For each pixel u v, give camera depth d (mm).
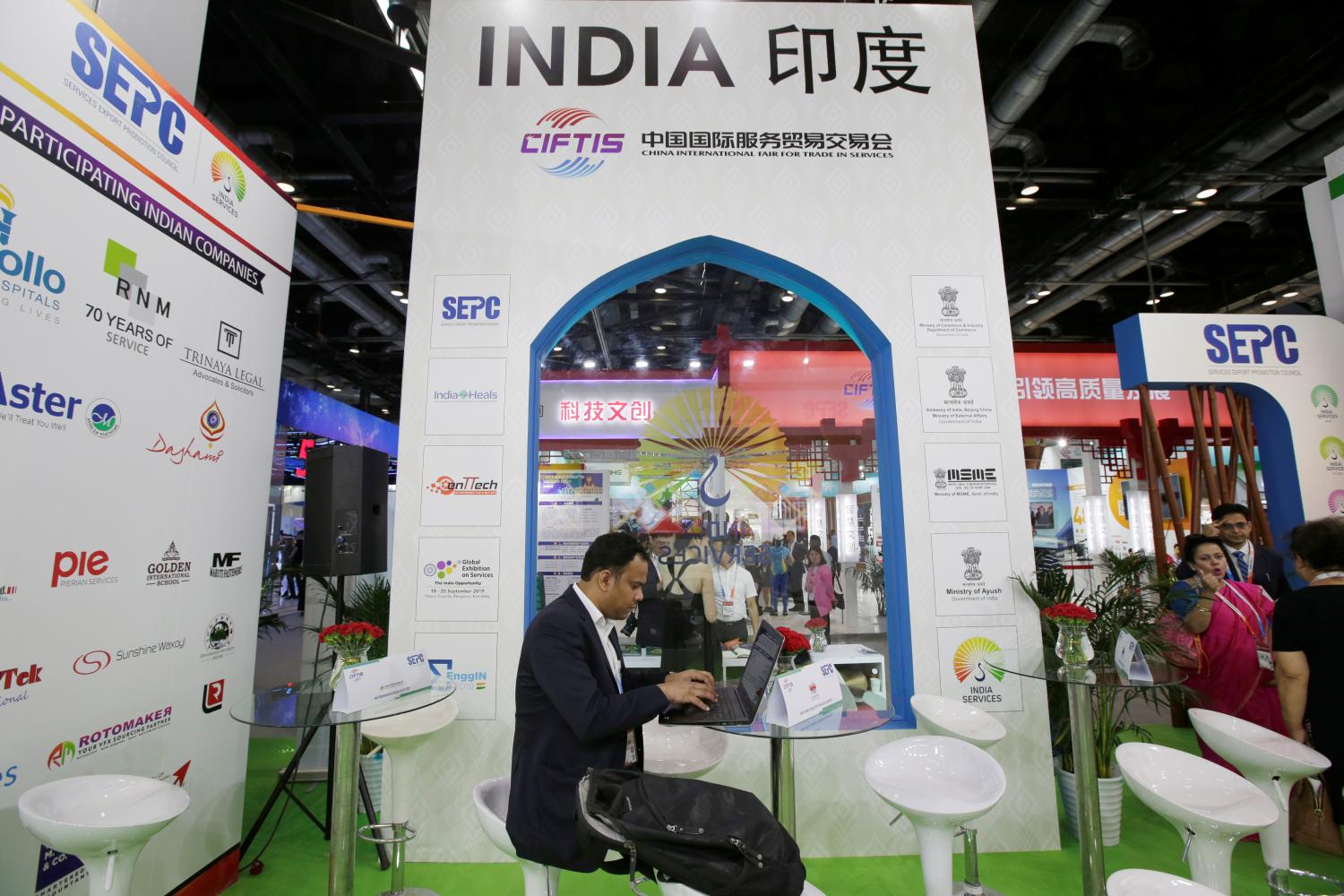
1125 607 2857
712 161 3131
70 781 1693
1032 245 6844
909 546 2895
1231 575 3365
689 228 3084
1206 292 7809
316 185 5684
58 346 1784
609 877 2518
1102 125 5215
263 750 4148
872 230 3105
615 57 3197
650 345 8953
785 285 3250
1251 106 4410
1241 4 4129
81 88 1869
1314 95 4391
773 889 1089
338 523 3035
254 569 2631
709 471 6492
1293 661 2377
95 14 1927
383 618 3201
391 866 2488
